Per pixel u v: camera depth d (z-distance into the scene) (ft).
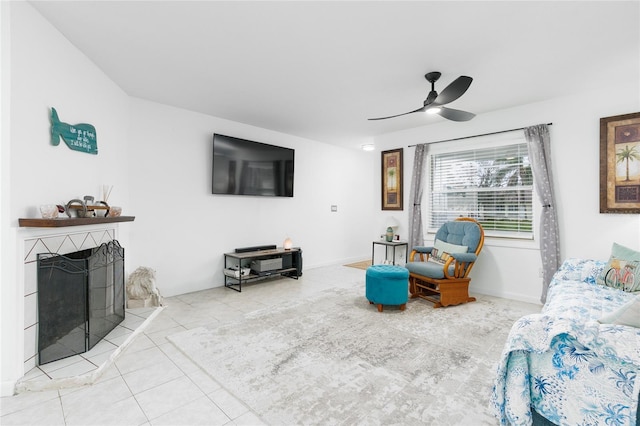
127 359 7.28
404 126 15.46
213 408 5.48
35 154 6.51
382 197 16.98
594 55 8.26
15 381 5.92
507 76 9.60
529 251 12.11
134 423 5.08
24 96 6.18
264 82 10.18
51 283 6.71
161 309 10.77
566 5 6.20
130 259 11.37
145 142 11.78
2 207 5.79
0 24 5.67
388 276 10.59
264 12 6.54
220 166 13.74
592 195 10.77
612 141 10.27
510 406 4.30
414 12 6.49
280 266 15.21
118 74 9.60
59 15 6.64
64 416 5.25
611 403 3.80
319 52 8.22
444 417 5.20
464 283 11.69
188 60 8.71
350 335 8.66
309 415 5.24
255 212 15.67
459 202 14.26
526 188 12.34
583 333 3.95
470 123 13.66
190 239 13.17
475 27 7.02
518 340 4.28
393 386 6.13
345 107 12.61
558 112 11.42
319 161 19.12
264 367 6.86
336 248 20.39
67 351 7.03
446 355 7.48
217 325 9.37
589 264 9.19
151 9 6.45
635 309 4.00
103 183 9.45
